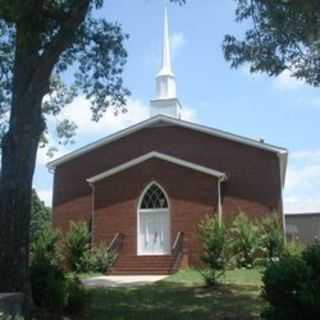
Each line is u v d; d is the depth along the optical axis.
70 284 13.51
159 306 15.28
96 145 32.56
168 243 28.08
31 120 12.45
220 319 13.44
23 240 11.92
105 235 28.86
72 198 32.28
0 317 10.02
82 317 13.15
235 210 29.14
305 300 9.47
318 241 12.57
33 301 12.18
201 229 26.78
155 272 26.94
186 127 31.31
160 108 37.06
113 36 16.64
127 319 13.28
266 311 10.19
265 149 29.50
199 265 26.80
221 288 18.88
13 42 16.16
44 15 13.29
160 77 38.09
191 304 15.63
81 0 12.98
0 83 16.78
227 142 30.36
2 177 12.24
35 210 42.50
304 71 15.00
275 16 13.23
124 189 29.20
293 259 10.09
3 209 11.98
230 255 25.61
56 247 28.62
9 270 11.62
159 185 28.72
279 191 28.89
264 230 26.95
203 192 28.11
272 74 15.20
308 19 13.02
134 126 32.12
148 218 28.66
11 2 12.26
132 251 28.14
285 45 14.63
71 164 32.88
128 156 32.16
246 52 15.23
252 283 20.28
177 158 30.05
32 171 12.37
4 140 12.47
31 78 12.59
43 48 13.24
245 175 29.56
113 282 22.45
